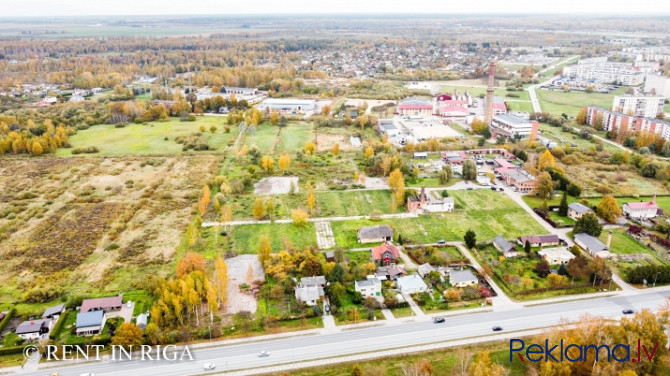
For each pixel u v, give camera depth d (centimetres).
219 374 12750
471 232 18812
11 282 16938
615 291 16100
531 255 18262
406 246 19162
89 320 14412
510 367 12750
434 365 12925
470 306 15425
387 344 13762
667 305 14388
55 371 12900
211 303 14625
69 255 18650
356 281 16112
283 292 15925
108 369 12950
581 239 19000
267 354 13400
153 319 14175
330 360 13175
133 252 18850
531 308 15288
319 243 19550
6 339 14088
